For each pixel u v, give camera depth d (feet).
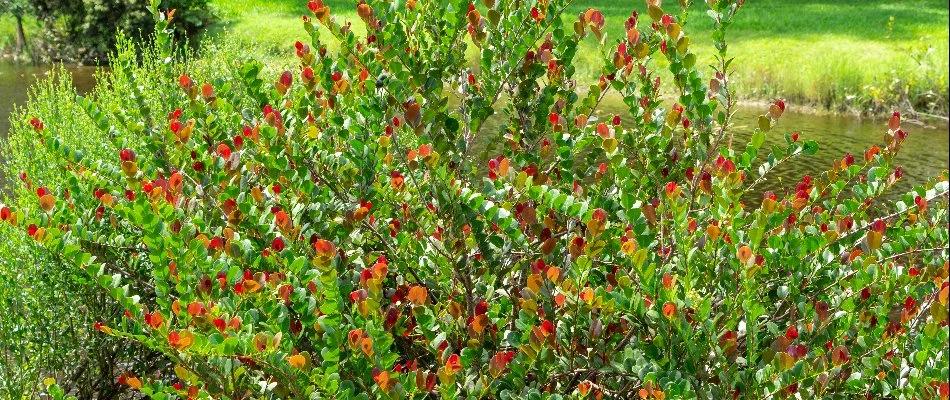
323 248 7.57
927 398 7.95
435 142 10.44
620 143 11.43
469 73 12.57
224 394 7.84
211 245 8.84
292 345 8.31
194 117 12.42
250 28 69.82
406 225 10.71
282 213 9.18
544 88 12.16
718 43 10.79
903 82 44.16
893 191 27.84
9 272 12.44
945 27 64.75
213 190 10.85
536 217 9.05
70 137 16.60
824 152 34.45
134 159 9.86
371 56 10.83
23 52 68.69
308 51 11.87
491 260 9.31
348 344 7.76
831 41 60.85
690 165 11.53
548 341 7.82
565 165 11.03
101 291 12.95
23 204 12.69
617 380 9.60
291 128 11.48
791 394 8.02
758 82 48.06
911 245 9.98
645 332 8.85
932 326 7.72
